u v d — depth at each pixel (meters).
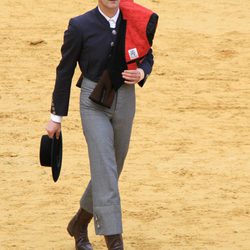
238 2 57.19
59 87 20.94
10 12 51.09
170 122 35.25
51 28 48.38
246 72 42.69
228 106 37.56
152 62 21.31
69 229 22.55
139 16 20.66
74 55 20.77
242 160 30.88
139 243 23.42
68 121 34.75
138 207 26.12
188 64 43.69
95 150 20.72
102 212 20.55
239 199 27.08
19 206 26.12
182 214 25.67
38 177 28.70
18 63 42.62
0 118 35.03
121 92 20.97
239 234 24.27
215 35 48.75
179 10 54.22
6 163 29.98
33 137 32.91
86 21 20.62
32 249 23.00
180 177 28.92
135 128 34.25
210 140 33.09
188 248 23.16
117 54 20.66
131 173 29.16
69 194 27.19
